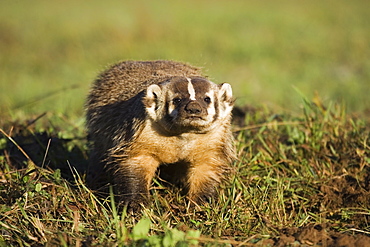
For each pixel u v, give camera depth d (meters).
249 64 25.61
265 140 12.42
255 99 19.02
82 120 14.32
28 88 22.59
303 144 12.16
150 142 9.88
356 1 49.84
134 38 30.52
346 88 21.27
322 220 9.90
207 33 32.03
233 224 9.47
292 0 51.72
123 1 49.12
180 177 10.85
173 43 29.23
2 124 13.99
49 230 8.92
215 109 9.65
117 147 10.24
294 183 10.94
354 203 10.44
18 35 31.80
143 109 9.85
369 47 28.81
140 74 11.39
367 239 8.59
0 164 11.66
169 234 8.16
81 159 12.52
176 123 9.40
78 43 29.73
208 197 10.34
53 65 26.70
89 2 48.09
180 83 9.63
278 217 9.79
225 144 10.32
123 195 10.02
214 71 23.02
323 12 42.22
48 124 14.98
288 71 24.48
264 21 37.44
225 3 49.31
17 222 9.30
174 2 49.03
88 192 10.02
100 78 12.27
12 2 45.88
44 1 48.12
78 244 8.29
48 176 10.73
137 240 8.27
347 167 11.49
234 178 10.17
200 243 8.48
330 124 12.75
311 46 29.03
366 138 12.28
